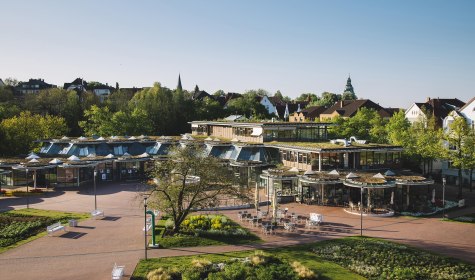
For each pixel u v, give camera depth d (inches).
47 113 4279.0
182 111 4852.4
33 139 3398.1
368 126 3703.3
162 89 4761.3
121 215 1930.4
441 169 3105.3
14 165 2610.7
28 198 2333.9
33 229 1679.4
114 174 3024.1
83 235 1604.3
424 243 1566.2
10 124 3262.8
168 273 1195.9
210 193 1738.4
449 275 1264.8
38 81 7726.4
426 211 2050.9
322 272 1259.8
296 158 2576.3
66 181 2731.3
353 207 2073.1
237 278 1187.9
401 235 1667.1
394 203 2105.1
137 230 1673.2
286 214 1920.5
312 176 2237.9
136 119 4010.8
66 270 1248.2
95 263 1307.8
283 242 1560.0
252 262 1291.8
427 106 4104.3
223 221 1780.3
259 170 2723.9
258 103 5383.9
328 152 2362.2
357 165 2450.8
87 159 2839.6
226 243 1534.2
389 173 2242.9
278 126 2947.8
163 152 3238.2
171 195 1603.1
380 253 1423.5
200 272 1208.8
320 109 6058.1
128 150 3253.0
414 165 3127.5
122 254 1392.7
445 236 1656.0
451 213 2059.5
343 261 1371.8
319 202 2234.3
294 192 2365.9
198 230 1624.0
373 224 1831.9
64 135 3941.9
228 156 2933.1
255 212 2028.8
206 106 5007.4
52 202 2237.9
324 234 1672.0
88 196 2410.2
